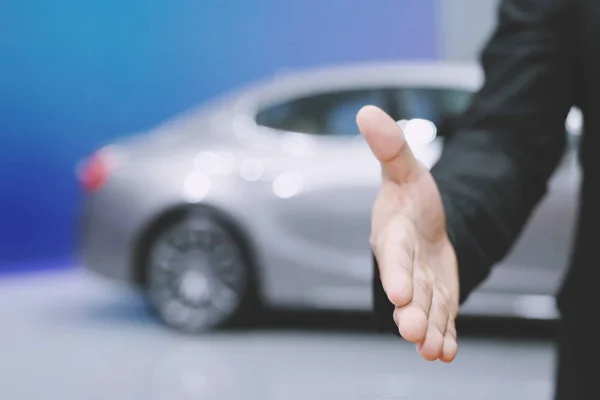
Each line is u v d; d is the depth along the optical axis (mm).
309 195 3898
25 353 3779
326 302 3910
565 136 772
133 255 4035
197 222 3994
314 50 7152
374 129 625
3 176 6234
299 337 4047
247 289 3990
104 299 5172
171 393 3111
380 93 4023
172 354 3715
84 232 4129
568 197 3588
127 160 4125
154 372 3418
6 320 4539
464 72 3994
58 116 6480
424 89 3980
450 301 615
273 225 3932
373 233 635
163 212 4008
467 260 674
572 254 721
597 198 692
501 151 732
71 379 3330
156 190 4012
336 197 3871
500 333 4152
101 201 4082
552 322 4312
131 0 6738
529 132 739
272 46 7059
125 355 3715
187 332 4039
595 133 700
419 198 644
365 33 7211
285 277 3930
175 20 6844
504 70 759
